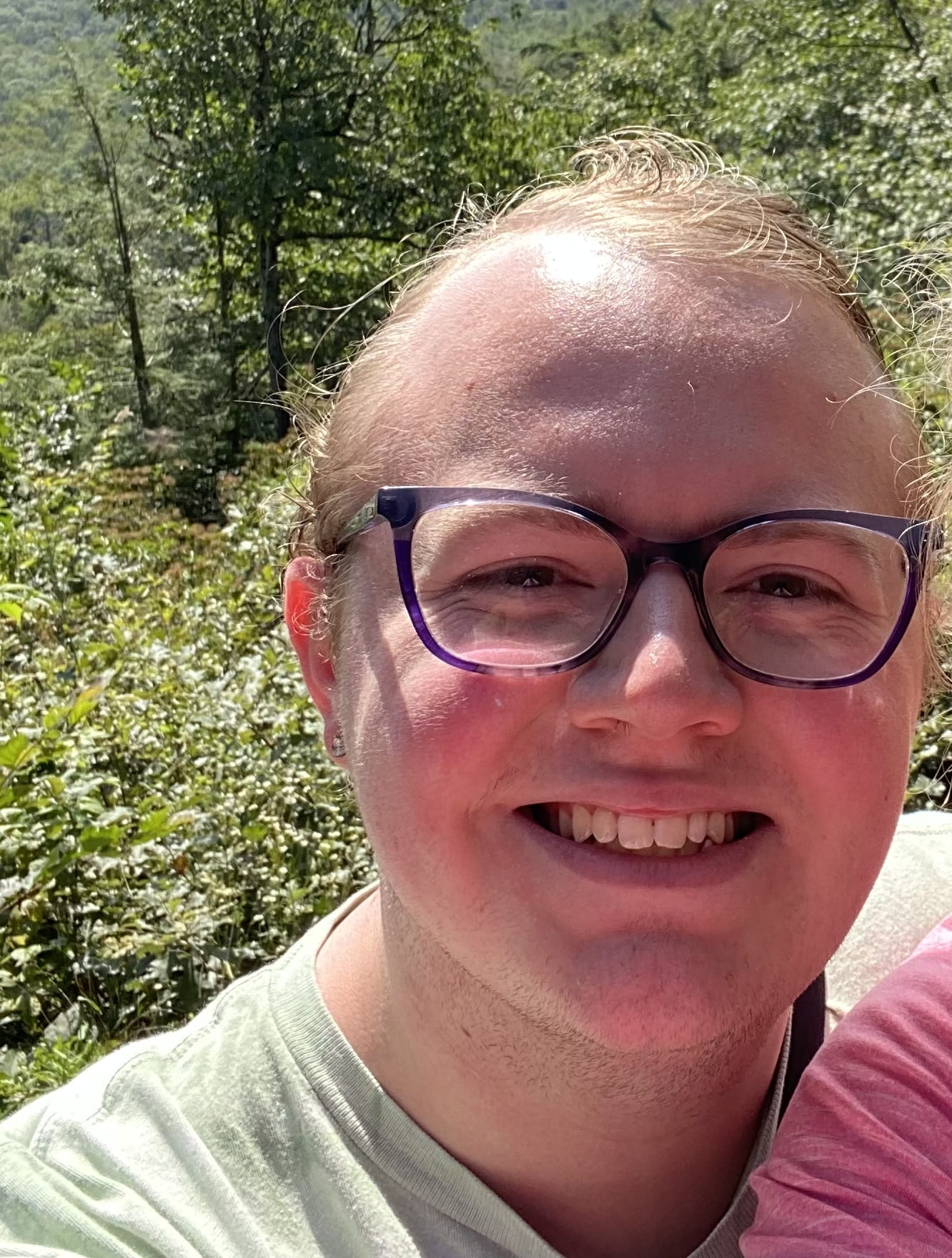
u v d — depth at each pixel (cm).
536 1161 33
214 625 140
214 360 674
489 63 734
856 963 43
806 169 347
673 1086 32
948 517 38
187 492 460
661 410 31
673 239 33
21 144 1938
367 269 666
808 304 34
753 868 31
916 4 458
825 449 32
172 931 83
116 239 782
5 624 135
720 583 31
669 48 848
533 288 33
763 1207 32
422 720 31
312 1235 33
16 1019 81
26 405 229
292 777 96
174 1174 34
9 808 82
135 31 681
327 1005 36
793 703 31
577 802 30
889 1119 32
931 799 75
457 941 32
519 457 31
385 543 33
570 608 31
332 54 672
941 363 46
